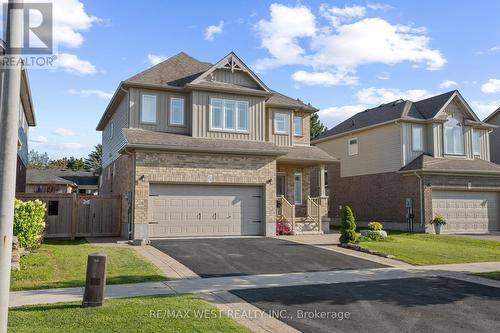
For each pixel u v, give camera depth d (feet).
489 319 25.70
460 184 84.53
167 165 61.62
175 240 59.00
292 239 63.41
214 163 64.54
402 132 87.86
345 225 57.06
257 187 67.72
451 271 42.68
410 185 84.74
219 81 70.33
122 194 67.92
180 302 27.12
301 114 86.99
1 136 17.02
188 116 69.77
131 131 65.16
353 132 101.45
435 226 81.35
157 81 68.90
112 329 21.25
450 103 90.38
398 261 47.73
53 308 25.34
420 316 26.13
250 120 71.61
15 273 35.19
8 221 16.87
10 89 17.25
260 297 30.32
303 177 83.92
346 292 32.22
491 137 109.60
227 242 57.47
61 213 63.77
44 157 329.93
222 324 22.86
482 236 77.41
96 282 25.82
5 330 16.56
